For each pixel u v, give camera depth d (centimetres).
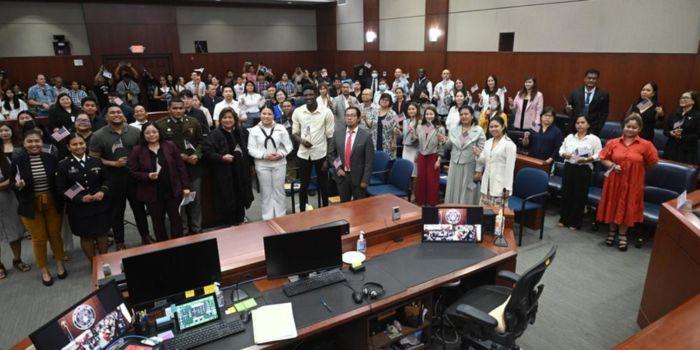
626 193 450
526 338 333
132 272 242
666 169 479
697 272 277
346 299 271
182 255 253
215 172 491
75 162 405
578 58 773
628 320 355
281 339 234
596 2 730
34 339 194
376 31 1274
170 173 439
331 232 290
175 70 1361
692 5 611
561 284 407
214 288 261
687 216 309
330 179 596
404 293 276
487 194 472
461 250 333
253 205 619
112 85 1148
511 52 893
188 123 475
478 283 352
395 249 336
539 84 848
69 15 1187
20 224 437
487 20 935
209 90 890
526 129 680
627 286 404
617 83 720
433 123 531
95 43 1228
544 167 525
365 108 634
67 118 600
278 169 509
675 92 648
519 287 250
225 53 1434
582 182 503
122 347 227
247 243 323
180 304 253
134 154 430
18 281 429
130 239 518
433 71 1093
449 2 1021
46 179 401
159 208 446
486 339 276
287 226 357
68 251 489
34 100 963
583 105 607
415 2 1123
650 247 480
